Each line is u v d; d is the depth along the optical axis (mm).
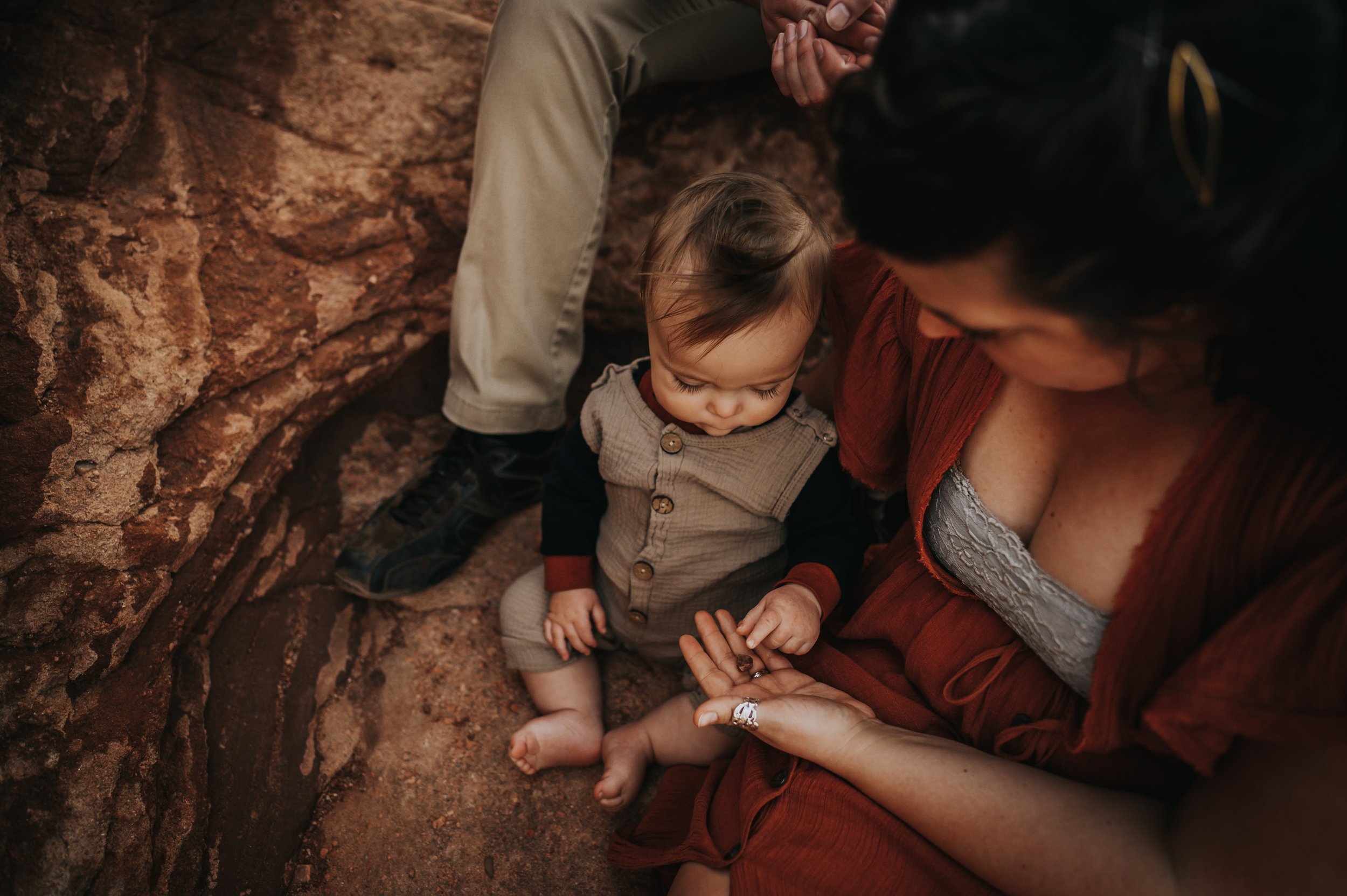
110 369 1521
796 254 1336
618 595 1786
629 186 2258
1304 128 618
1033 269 717
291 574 1861
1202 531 906
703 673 1353
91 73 1730
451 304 2195
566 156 1756
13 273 1496
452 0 2123
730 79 2197
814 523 1621
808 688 1320
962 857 1082
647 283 1404
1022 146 643
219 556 1630
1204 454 887
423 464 2201
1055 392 1065
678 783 1521
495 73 1730
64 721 1266
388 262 2080
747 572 1712
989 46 657
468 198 2180
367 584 1858
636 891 1575
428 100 2100
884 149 713
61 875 1170
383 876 1556
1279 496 862
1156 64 620
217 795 1461
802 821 1171
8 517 1330
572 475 1754
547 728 1688
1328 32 596
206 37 1914
